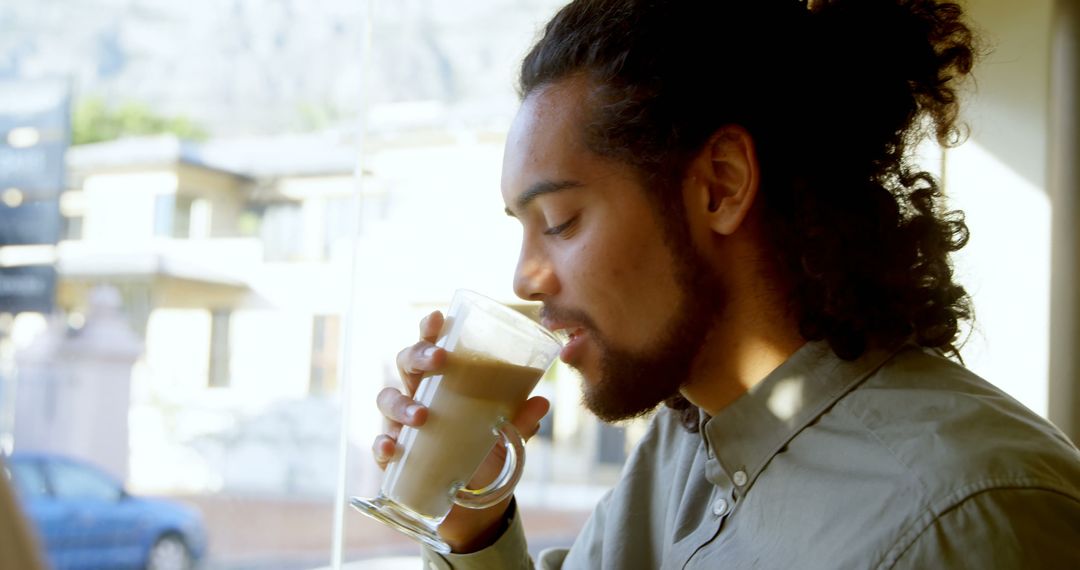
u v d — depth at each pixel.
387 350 9.82
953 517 0.68
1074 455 0.73
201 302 11.52
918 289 0.85
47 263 11.20
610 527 1.03
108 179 11.67
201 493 10.62
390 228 10.16
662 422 1.06
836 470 0.76
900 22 0.90
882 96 0.88
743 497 0.83
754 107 0.84
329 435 11.21
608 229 0.82
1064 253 1.78
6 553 0.38
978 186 1.84
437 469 0.93
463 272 9.77
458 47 10.24
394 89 10.35
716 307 0.83
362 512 0.95
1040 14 1.81
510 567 0.99
